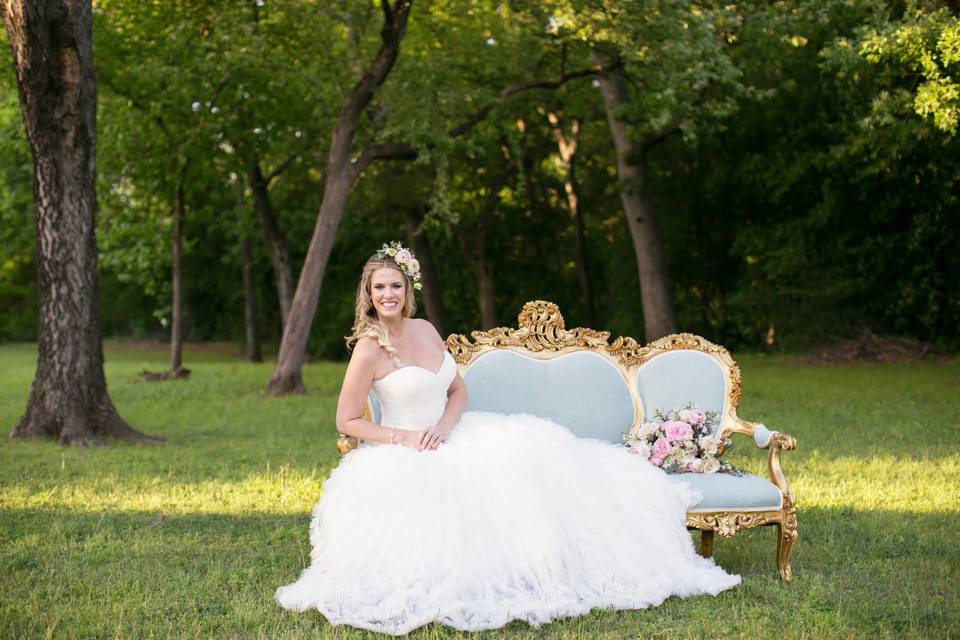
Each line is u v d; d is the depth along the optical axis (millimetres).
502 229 25719
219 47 14445
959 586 4285
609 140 22734
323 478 7082
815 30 13602
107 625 3783
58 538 5227
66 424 8867
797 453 7930
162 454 8258
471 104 14875
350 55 15062
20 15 8258
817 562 4773
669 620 3867
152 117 15695
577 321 26094
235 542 5199
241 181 20547
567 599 4008
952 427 9328
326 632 3688
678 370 5312
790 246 19875
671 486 4547
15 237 21328
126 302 35031
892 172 18344
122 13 14867
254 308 23203
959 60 8930
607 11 11219
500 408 5227
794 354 20219
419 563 4082
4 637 3621
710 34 10938
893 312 19969
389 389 4730
